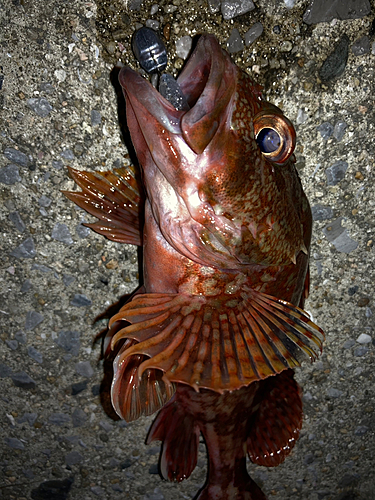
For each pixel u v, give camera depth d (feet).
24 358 0.77
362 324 0.79
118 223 0.64
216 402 0.63
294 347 0.60
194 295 0.54
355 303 0.78
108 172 0.64
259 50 0.61
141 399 0.57
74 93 0.61
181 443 0.70
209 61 0.47
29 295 0.73
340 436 0.88
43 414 0.82
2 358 0.77
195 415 0.66
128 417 0.56
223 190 0.48
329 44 0.62
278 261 0.54
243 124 0.46
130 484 0.88
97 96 0.62
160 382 0.58
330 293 0.77
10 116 0.62
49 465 0.86
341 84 0.64
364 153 0.69
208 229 0.50
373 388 0.85
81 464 0.86
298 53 0.62
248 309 0.54
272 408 0.72
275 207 0.51
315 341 0.53
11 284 0.72
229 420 0.66
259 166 0.48
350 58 0.63
